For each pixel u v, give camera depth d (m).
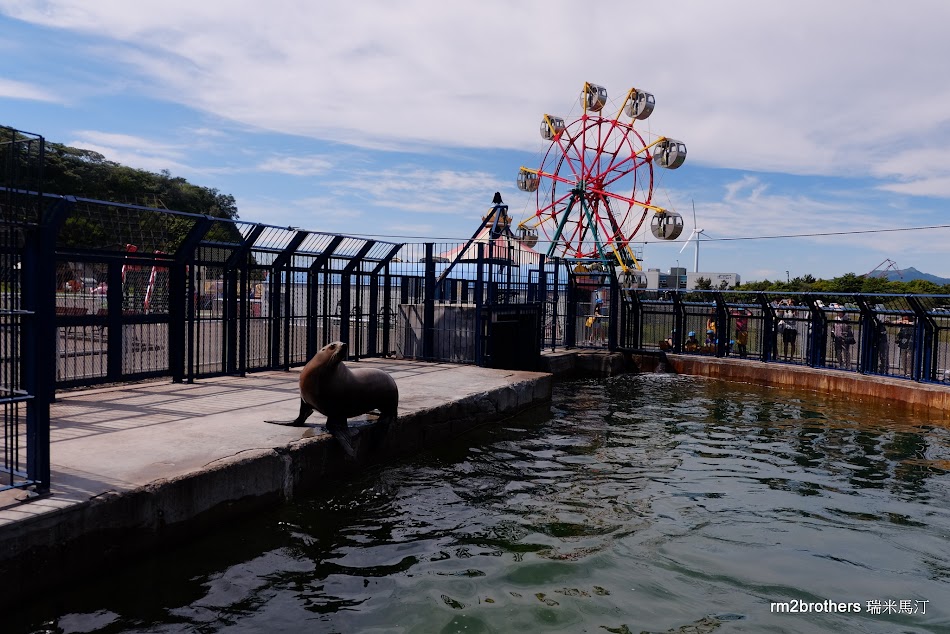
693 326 21.55
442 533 5.95
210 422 7.35
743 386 16.20
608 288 20.20
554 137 36.88
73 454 5.77
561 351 18.94
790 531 6.28
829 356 17.44
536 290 18.53
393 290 15.77
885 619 4.61
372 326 15.03
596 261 28.19
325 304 13.15
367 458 7.75
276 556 5.30
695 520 6.52
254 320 11.81
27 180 4.60
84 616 4.19
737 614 4.63
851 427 11.18
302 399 7.26
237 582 4.81
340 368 7.10
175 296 10.02
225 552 5.30
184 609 4.38
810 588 5.07
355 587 4.83
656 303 19.48
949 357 13.58
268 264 11.81
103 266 8.95
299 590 4.75
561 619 4.47
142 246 9.38
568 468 8.27
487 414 10.57
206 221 9.79
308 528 5.93
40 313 4.55
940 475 8.28
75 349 8.66
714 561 5.53
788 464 8.72
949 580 5.28
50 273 4.60
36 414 4.57
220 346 11.37
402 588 4.83
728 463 8.71
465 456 8.68
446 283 16.84
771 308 17.22
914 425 11.39
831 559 5.65
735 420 11.68
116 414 7.64
